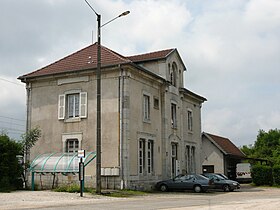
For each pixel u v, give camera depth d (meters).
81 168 19.67
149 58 31.19
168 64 31.25
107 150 25.08
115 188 24.38
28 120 28.31
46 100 27.91
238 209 13.28
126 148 24.62
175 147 31.98
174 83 32.81
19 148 24.56
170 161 30.27
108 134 25.25
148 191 26.28
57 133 27.02
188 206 14.84
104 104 25.73
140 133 26.52
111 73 25.83
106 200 17.89
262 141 69.50
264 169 37.88
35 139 27.11
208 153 46.25
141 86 27.27
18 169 24.25
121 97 25.25
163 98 30.17
